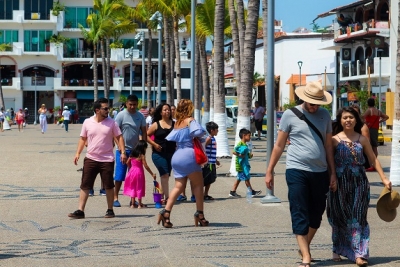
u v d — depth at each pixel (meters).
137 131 20.12
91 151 18.03
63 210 19.50
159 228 16.52
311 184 12.23
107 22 98.44
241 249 13.93
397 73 25.61
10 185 25.61
